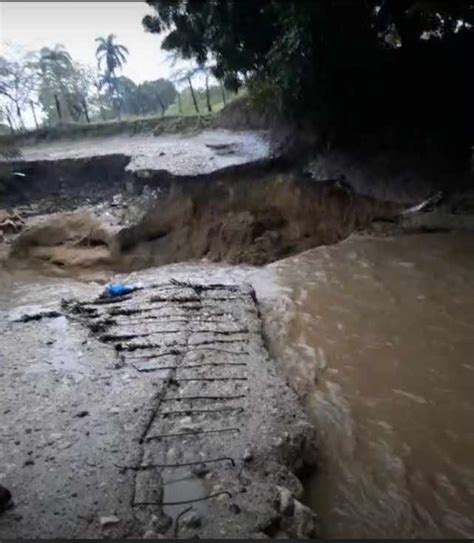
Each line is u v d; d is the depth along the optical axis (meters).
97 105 25.92
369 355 6.61
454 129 13.63
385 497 4.32
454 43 13.60
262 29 11.98
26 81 23.75
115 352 6.30
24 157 17.59
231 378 5.66
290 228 14.20
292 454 4.50
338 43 11.44
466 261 9.66
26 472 4.05
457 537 3.89
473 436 5.01
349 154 14.34
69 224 14.68
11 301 9.97
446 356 6.48
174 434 4.61
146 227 14.22
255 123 17.08
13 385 5.50
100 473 4.05
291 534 3.64
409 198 12.98
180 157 15.53
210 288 8.63
